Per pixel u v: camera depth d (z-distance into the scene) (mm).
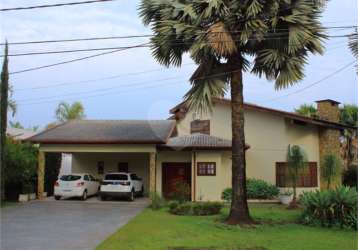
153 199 22516
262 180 26453
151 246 12328
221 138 27703
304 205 17234
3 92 23875
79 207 22625
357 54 12625
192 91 17516
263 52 16828
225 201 25438
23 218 18391
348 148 32406
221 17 16375
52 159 29172
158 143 25281
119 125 29125
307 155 25453
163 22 16953
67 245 12516
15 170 24344
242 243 12883
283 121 27078
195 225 16234
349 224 15992
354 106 32500
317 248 12195
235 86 17297
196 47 16062
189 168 27219
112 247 12172
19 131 36594
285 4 16203
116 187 25766
